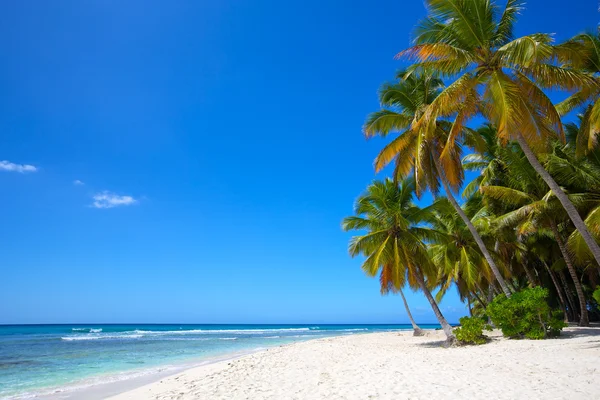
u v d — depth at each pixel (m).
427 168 18.06
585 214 18.36
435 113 12.97
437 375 9.62
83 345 34.66
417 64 14.77
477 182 25.06
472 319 17.48
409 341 25.39
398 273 18.00
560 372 8.74
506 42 12.95
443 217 24.77
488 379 8.62
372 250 19.89
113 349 29.95
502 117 11.49
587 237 11.02
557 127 12.24
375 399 7.62
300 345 27.33
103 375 16.05
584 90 13.95
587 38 13.89
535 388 7.45
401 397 7.59
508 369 9.65
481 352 13.40
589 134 13.98
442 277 31.86
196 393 10.12
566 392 6.99
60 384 13.89
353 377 10.52
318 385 9.78
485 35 12.88
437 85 17.66
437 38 13.72
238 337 50.66
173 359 22.36
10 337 49.47
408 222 18.64
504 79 12.21
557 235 19.84
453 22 13.06
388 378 9.79
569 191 18.81
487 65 12.90
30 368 18.55
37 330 81.44
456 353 14.04
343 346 23.52
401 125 17.88
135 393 11.16
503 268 25.80
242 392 9.68
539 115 12.63
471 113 13.38
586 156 17.16
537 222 19.66
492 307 17.06
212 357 23.41
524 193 19.47
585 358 10.20
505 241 24.03
